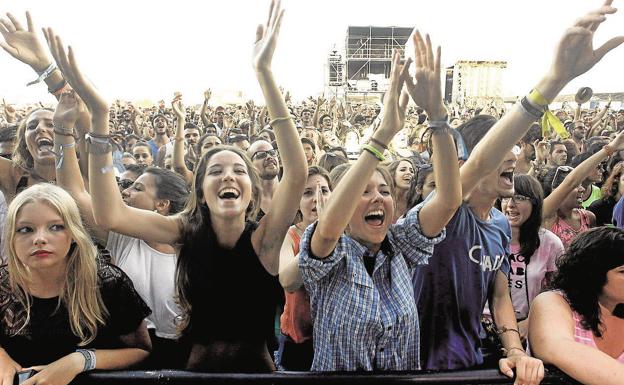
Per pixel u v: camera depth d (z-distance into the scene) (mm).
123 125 12781
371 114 19500
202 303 2025
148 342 2066
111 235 2615
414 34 1765
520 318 2754
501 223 2318
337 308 1895
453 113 19172
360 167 1743
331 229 1766
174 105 4926
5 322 1810
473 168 2004
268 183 4023
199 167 2104
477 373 1771
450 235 2088
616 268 1796
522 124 1880
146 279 2525
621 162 4309
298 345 2500
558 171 4273
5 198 3158
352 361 1881
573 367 1686
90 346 1875
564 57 1767
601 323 1867
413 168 3904
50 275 1828
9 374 1701
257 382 1719
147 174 3006
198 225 2068
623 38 1734
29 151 3076
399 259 2000
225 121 14766
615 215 3873
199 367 1988
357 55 35125
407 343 1916
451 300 2076
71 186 2424
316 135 8344
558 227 3717
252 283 2049
